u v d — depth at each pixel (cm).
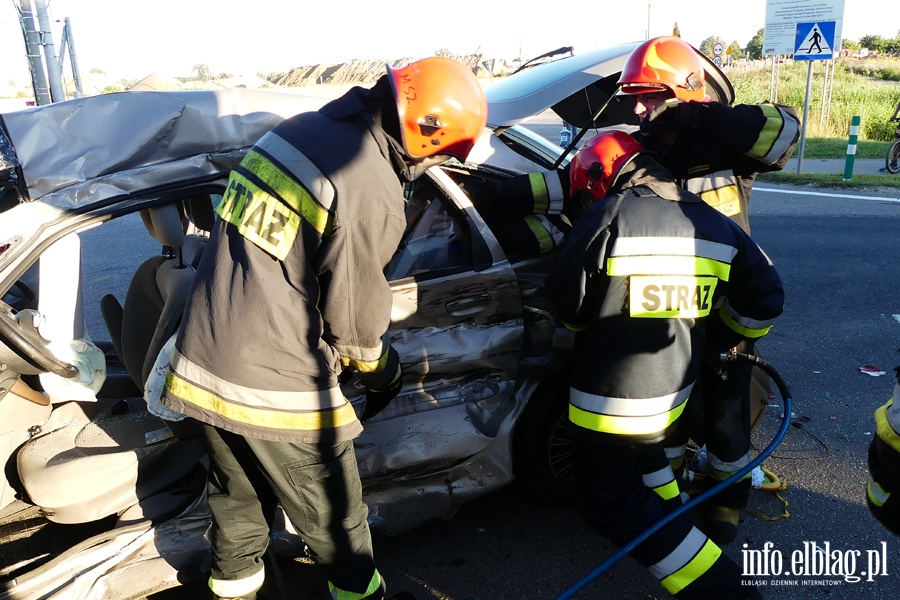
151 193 225
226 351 185
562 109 395
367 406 226
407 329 251
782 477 317
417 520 260
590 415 217
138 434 256
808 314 507
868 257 638
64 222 212
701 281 210
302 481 199
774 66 1526
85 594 215
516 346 267
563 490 293
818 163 1223
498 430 263
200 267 194
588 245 211
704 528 277
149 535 226
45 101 1230
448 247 264
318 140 187
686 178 270
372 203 183
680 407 220
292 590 256
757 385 287
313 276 188
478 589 258
